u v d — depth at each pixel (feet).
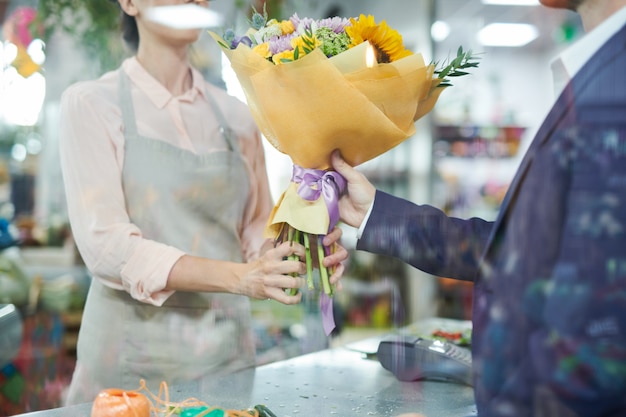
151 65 5.67
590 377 2.64
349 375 4.37
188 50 5.82
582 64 2.92
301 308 5.59
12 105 7.23
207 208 5.51
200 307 5.51
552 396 2.74
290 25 4.38
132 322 5.44
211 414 3.35
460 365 4.07
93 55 6.49
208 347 5.44
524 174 2.96
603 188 2.67
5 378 6.01
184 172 5.43
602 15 3.03
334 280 4.55
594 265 2.64
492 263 3.11
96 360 5.49
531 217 2.87
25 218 7.47
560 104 2.91
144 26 5.61
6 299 6.61
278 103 4.08
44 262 7.06
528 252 2.87
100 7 6.08
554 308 2.72
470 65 4.22
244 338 5.60
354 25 4.24
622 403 2.67
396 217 4.18
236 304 5.67
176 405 3.54
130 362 5.41
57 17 6.49
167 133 5.54
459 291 5.26
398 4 5.33
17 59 6.89
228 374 4.47
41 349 6.33
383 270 5.42
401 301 5.32
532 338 2.84
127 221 5.30
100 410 3.17
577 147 2.76
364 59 3.92
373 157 4.40
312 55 3.79
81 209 5.23
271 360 5.54
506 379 2.92
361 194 4.37
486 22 4.39
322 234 4.48
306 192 4.32
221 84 5.98
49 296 6.67
